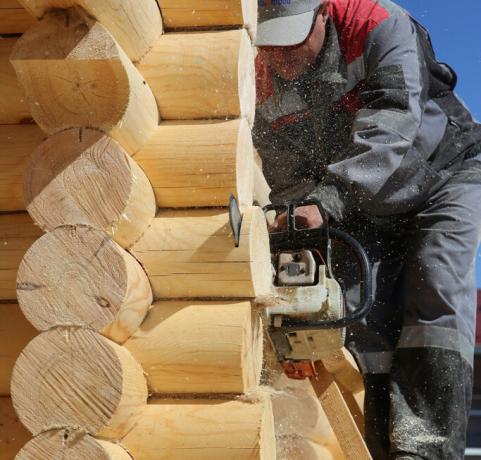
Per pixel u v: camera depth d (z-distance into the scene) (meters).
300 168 4.24
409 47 3.93
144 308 2.72
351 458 3.38
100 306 2.55
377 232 4.10
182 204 2.87
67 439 2.52
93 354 2.53
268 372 3.55
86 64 2.54
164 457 2.62
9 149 2.93
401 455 3.61
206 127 2.87
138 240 2.79
